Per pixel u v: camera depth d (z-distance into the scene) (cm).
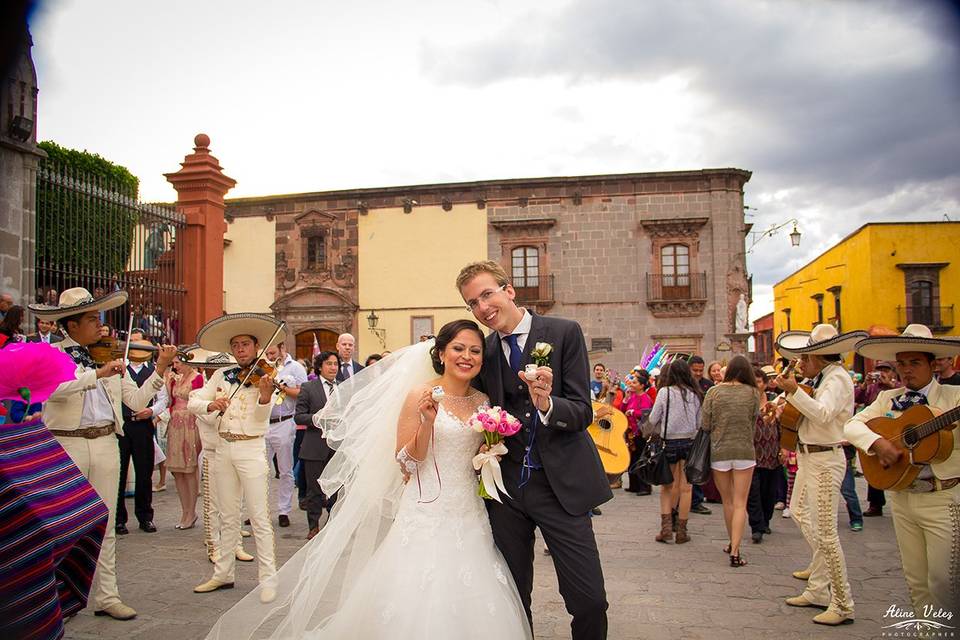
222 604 527
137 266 1149
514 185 2758
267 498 563
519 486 360
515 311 380
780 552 708
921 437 399
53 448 388
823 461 509
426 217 2811
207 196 1275
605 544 746
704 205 2698
